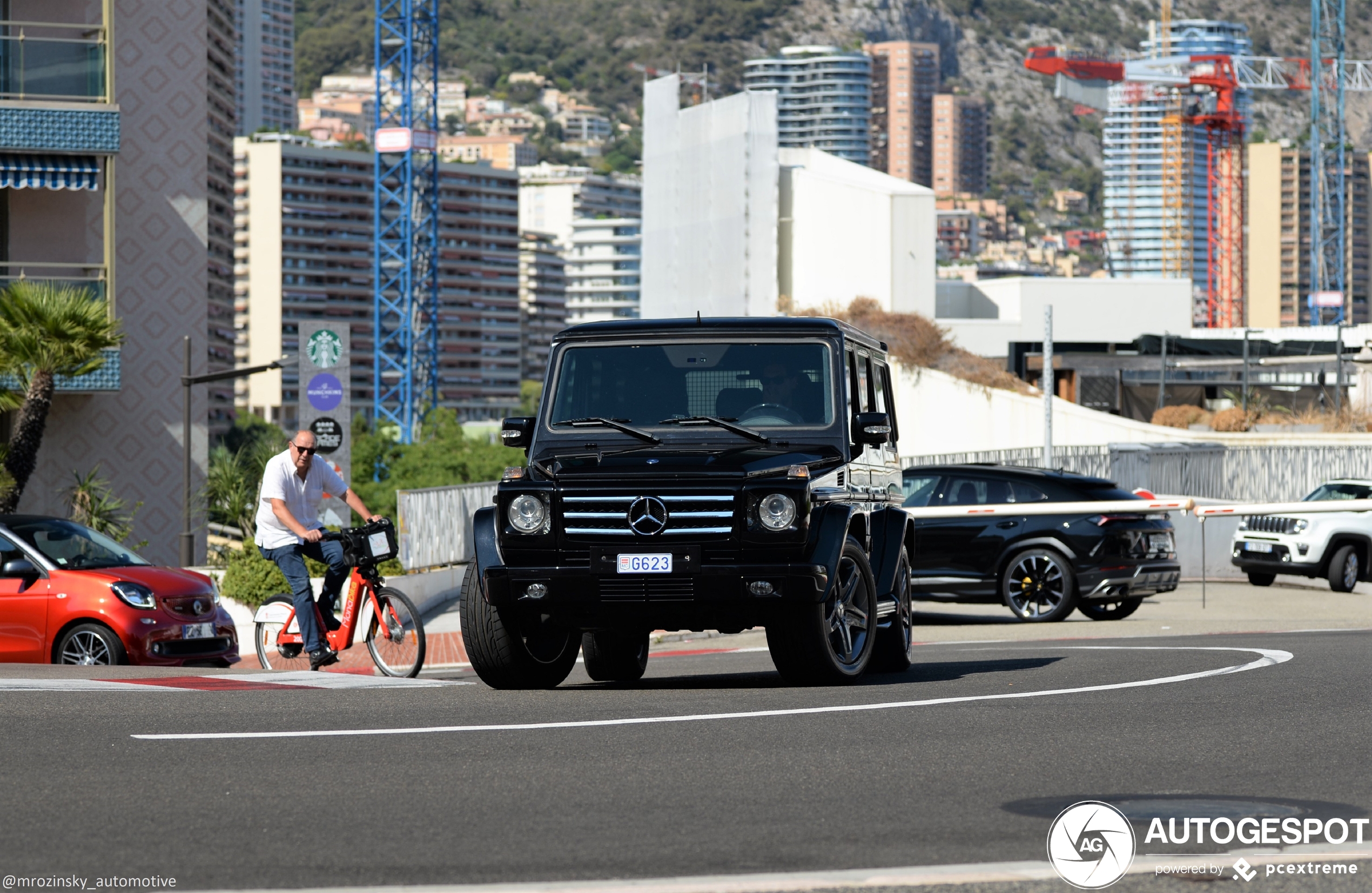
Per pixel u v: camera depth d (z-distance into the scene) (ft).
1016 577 81.25
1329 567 107.55
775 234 318.04
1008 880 20.84
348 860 21.94
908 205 299.58
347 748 30.66
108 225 124.67
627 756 29.81
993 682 42.29
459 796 26.14
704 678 49.78
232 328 506.89
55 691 40.40
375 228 439.63
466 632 41.42
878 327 221.87
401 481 311.27
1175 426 219.20
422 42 443.73
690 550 38.96
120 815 24.77
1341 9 525.34
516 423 43.19
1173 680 42.14
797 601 39.09
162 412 131.34
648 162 359.25
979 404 197.57
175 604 63.52
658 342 43.60
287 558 50.08
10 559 63.31
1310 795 26.53
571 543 39.50
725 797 26.14
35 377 112.57
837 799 26.04
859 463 43.47
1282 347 285.02
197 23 132.46
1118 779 27.81
